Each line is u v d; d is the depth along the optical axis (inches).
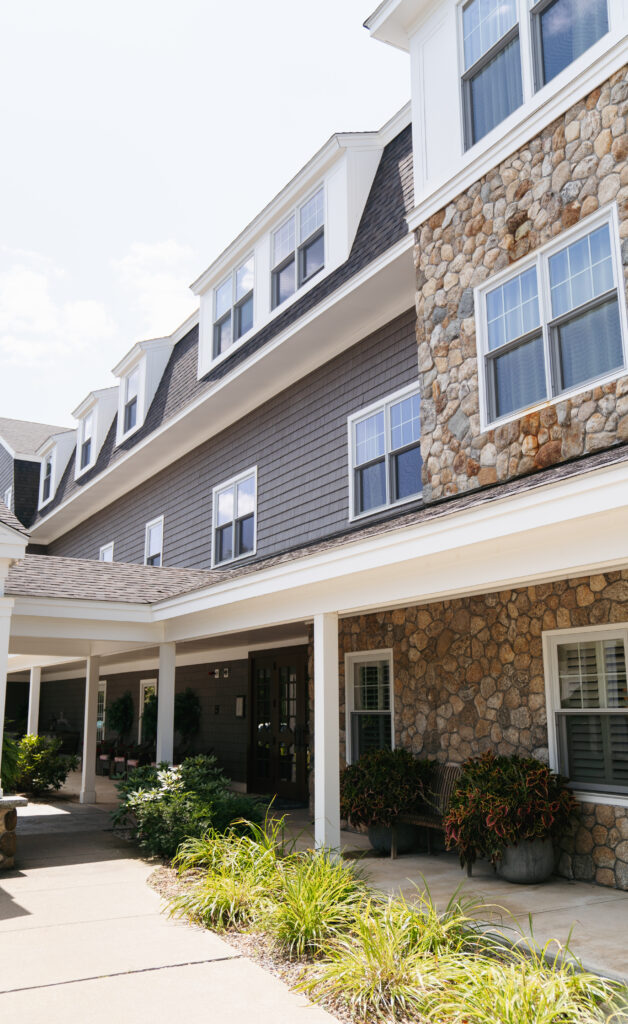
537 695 292.4
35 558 457.4
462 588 233.6
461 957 175.5
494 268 304.8
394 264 361.4
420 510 325.7
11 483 971.3
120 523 724.7
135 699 738.2
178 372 615.8
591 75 271.0
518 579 217.5
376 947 170.7
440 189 334.6
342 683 405.4
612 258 258.5
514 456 286.8
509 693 304.5
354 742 396.8
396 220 379.2
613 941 198.1
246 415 529.0
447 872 288.5
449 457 316.5
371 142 434.9
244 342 502.3
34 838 382.0
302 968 182.2
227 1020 153.6
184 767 364.8
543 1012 138.0
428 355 333.7
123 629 406.9
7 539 315.9
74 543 845.2
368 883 268.2
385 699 380.2
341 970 168.6
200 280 560.4
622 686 265.6
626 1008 151.3
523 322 292.2
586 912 225.9
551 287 282.0
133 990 170.1
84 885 274.7
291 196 468.4
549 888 258.7
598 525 191.2
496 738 308.5
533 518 196.2
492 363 305.6
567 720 283.6
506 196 303.0
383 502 395.9
